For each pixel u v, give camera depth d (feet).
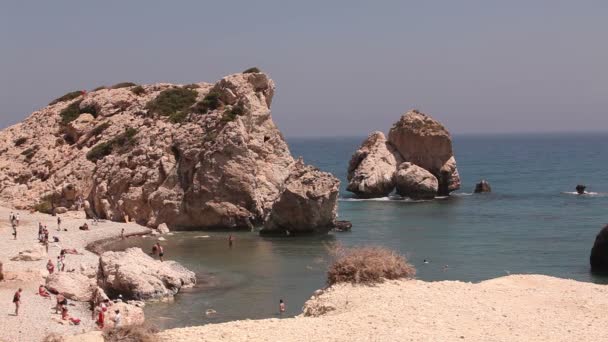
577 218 289.94
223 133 269.23
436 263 196.75
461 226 271.90
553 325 84.53
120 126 324.80
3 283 147.95
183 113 302.66
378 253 112.06
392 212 320.50
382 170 389.60
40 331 117.08
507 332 81.15
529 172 581.94
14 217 242.99
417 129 393.29
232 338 80.28
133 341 78.84
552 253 211.00
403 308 91.25
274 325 86.12
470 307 92.32
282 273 181.27
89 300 144.97
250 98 297.53
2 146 355.77
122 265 155.12
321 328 84.02
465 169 635.66
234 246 228.02
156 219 268.00
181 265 185.47
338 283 106.52
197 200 264.52
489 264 195.11
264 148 291.38
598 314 90.53
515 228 264.52
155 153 282.97
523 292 102.37
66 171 309.42
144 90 360.89
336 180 260.83
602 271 183.73
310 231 253.65
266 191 281.13
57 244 212.23
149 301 149.79
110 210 277.85
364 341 77.82
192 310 142.20
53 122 356.79
